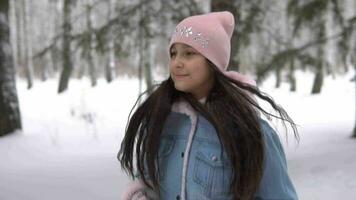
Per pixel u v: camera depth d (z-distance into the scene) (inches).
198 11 309.7
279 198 58.9
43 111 614.5
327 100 679.1
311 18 266.7
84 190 191.5
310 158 237.5
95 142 363.3
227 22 63.8
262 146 58.1
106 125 486.0
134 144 68.3
